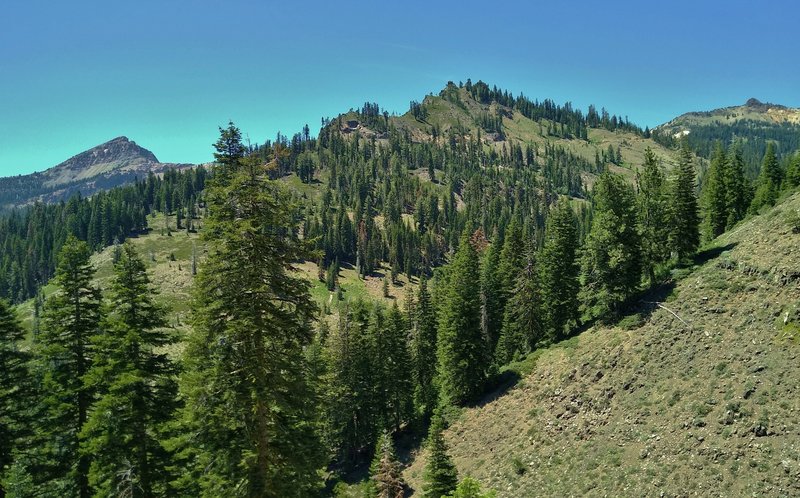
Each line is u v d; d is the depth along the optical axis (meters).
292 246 15.48
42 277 178.00
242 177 14.11
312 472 16.78
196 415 15.19
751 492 23.86
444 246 188.12
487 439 44.56
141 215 197.88
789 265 36.88
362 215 198.62
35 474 20.48
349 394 54.19
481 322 57.69
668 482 27.45
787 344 31.12
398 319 60.00
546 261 56.28
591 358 43.59
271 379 14.92
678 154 54.38
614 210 49.22
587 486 31.12
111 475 18.88
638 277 48.91
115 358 19.81
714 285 41.72
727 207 73.25
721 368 33.00
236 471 15.12
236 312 14.38
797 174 70.06
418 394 63.31
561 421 39.88
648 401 34.94
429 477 31.28
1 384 20.83
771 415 27.06
